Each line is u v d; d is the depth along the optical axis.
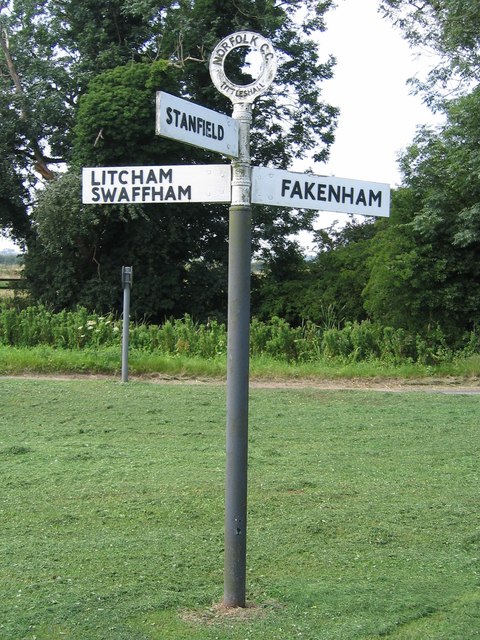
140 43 32.53
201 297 31.08
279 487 6.87
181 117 3.77
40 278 31.09
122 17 31.78
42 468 7.48
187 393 12.35
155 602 4.46
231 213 4.15
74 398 11.68
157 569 5.00
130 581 4.80
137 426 9.77
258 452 8.36
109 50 31.28
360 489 6.89
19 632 4.07
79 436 9.18
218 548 5.42
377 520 6.04
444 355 17.38
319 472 7.49
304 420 10.34
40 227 28.77
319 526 5.86
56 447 8.48
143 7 28.98
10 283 33.22
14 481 6.97
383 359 16.94
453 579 4.95
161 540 5.55
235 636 4.07
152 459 7.93
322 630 4.17
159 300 30.06
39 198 29.00
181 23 29.27
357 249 31.36
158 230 29.55
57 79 32.50
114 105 27.19
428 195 21.27
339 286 30.31
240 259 4.14
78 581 4.78
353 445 8.81
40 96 32.31
